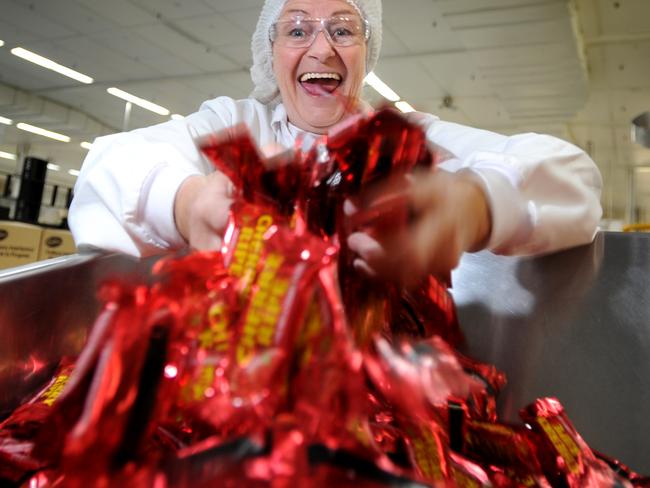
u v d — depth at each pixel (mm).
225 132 375
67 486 256
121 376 272
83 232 710
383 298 418
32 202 4703
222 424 286
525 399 741
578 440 516
